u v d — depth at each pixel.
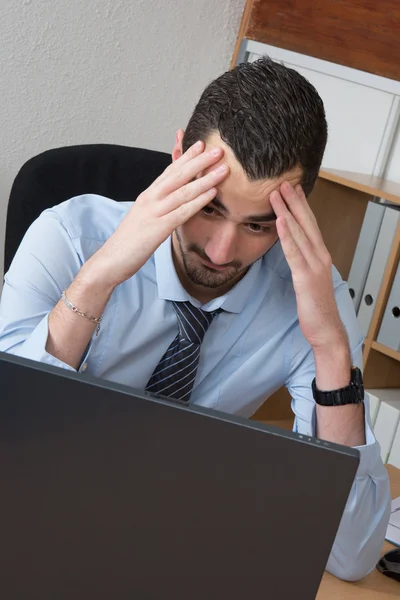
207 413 0.66
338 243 2.75
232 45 3.30
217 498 0.68
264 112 1.11
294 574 0.70
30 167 1.85
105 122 3.10
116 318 1.37
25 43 2.82
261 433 0.66
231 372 1.47
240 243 1.20
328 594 1.21
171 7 3.07
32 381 0.65
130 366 1.41
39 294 1.37
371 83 2.83
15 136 2.92
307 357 1.50
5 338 1.32
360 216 2.75
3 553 0.70
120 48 3.02
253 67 1.15
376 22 2.78
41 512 0.68
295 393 1.51
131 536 0.69
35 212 1.84
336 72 2.93
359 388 1.31
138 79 3.11
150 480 0.67
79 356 1.24
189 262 1.24
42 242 1.39
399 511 1.49
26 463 0.67
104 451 0.67
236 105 1.12
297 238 1.23
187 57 3.19
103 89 3.04
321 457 0.66
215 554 0.69
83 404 0.66
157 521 0.68
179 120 3.28
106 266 1.21
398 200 2.42
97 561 0.69
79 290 1.22
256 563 0.70
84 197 1.48
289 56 3.05
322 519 0.68
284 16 3.04
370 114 2.89
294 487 0.67
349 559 1.25
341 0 2.86
